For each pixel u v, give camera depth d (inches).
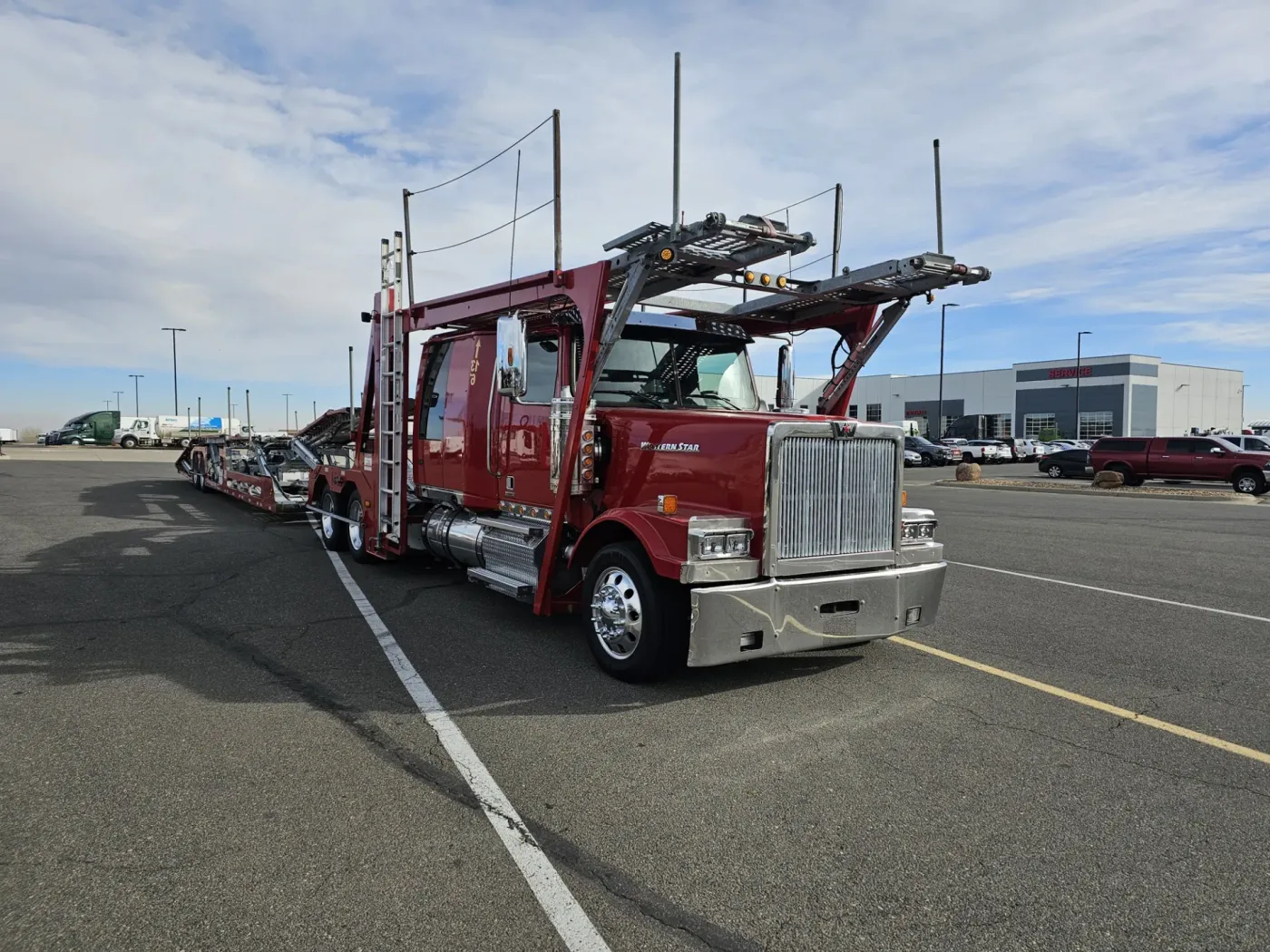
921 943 98.3
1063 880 112.3
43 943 95.7
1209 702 187.3
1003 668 212.4
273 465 543.8
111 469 1008.9
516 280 238.4
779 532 180.4
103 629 238.4
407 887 108.9
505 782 141.6
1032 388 2829.7
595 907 105.0
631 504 213.6
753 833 124.4
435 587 305.9
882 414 3353.8
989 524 569.0
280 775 142.8
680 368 241.8
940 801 135.7
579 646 228.1
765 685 195.9
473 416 277.0
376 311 336.5
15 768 144.1
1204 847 121.7
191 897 105.7
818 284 228.5
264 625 247.3
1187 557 410.6
